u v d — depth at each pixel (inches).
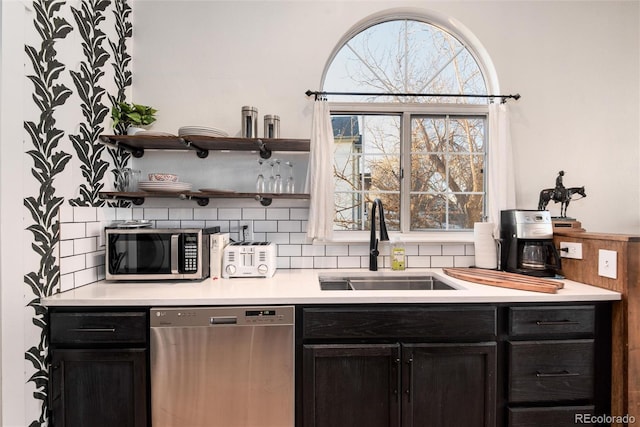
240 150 75.5
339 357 50.9
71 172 55.0
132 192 66.2
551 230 65.1
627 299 50.6
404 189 80.7
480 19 77.7
